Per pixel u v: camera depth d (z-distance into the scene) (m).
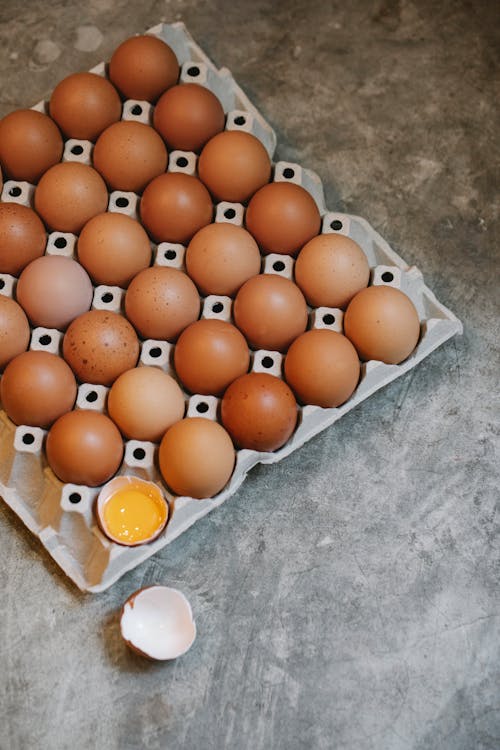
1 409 0.72
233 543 0.72
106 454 0.68
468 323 0.77
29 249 0.72
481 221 0.80
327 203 0.81
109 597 0.71
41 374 0.68
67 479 0.68
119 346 0.70
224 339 0.70
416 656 0.70
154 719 0.69
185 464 0.67
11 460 0.70
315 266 0.72
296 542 0.72
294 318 0.71
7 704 0.69
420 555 0.72
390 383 0.76
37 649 0.70
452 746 0.68
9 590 0.71
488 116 0.83
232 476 0.70
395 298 0.72
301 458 0.74
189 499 0.69
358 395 0.73
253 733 0.68
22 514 0.70
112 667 0.69
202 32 0.86
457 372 0.76
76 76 0.76
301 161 0.82
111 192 0.76
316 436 0.74
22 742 0.68
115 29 0.86
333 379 0.70
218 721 0.69
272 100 0.84
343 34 0.86
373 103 0.84
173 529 0.70
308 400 0.71
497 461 0.74
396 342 0.72
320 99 0.84
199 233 0.73
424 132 0.83
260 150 0.75
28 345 0.72
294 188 0.74
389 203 0.81
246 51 0.85
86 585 0.70
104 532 0.69
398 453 0.74
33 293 0.71
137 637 0.68
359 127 0.83
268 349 0.72
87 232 0.72
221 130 0.77
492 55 0.85
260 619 0.71
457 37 0.86
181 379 0.71
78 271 0.72
